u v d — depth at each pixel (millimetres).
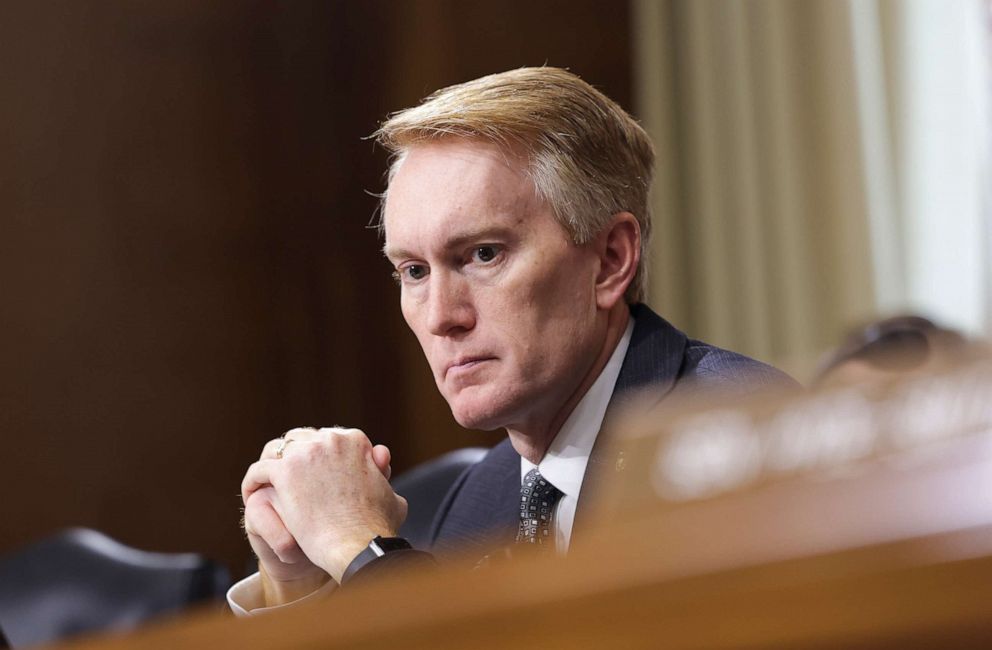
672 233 11242
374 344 11594
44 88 10406
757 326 11109
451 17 10969
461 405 3504
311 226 11516
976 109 10570
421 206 3447
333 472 3455
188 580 4988
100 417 10516
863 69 11023
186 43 11047
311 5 11500
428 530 4680
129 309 10680
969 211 10602
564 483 3602
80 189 10531
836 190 11094
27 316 10273
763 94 11148
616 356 3660
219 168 11148
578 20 11016
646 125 11156
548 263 3434
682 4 11273
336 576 3246
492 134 3414
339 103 11617
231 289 11156
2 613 5125
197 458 10898
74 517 10359
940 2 10703
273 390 11250
